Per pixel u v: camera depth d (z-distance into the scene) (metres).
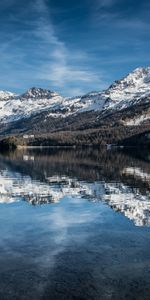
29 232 35.22
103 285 23.66
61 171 90.69
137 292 22.80
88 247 30.48
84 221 39.19
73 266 26.47
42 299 22.06
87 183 67.56
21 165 110.94
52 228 36.56
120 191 58.09
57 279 24.44
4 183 67.69
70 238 33.06
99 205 47.22
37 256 28.41
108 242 31.72
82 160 133.75
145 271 25.62
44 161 128.88
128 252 29.19
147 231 34.88
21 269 26.00
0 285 23.61
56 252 29.30
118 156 164.75
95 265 26.62
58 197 53.31
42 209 45.47
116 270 25.80
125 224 37.56
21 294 22.56
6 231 35.59
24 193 56.81
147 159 139.62
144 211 43.28
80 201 50.22
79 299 22.09
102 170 92.56
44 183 67.62
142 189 59.84
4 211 44.50
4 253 29.11
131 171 89.75
